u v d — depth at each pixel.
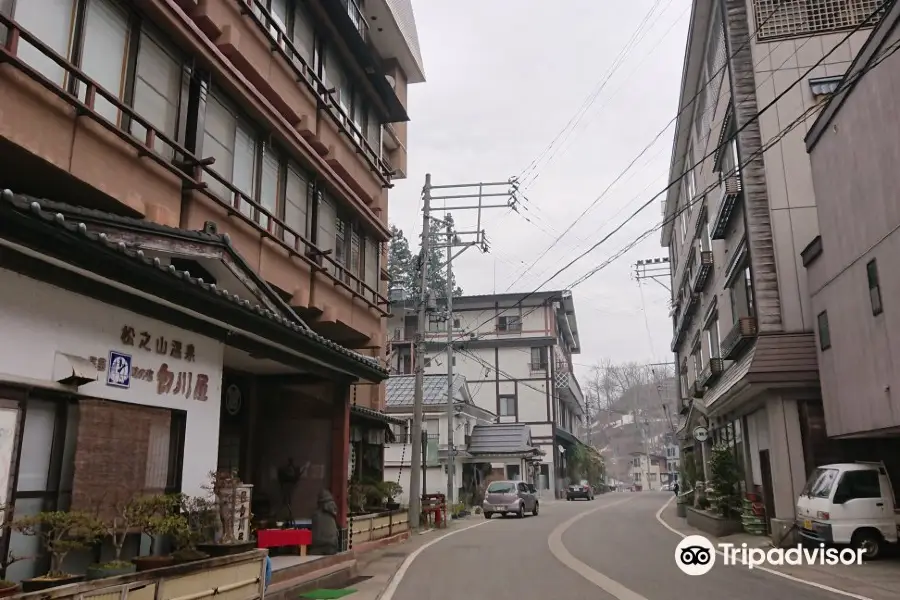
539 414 48.72
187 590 6.71
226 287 9.46
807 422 16.28
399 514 19.27
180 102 9.86
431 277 43.66
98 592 5.49
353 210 15.98
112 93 8.57
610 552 15.32
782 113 18.22
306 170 13.89
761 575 11.74
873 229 12.88
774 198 17.81
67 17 7.95
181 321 8.03
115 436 6.98
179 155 9.76
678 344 40.06
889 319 12.33
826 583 10.84
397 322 49.56
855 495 13.48
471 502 37.00
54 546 5.86
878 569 12.24
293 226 13.23
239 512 8.65
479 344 49.94
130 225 7.18
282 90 12.77
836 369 14.88
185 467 8.09
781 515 16.00
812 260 16.19
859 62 13.24
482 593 10.19
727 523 18.28
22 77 7.01
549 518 27.36
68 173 7.56
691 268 30.02
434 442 34.28
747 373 16.30
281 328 9.20
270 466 12.80
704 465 28.70
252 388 13.00
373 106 18.14
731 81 18.80
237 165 11.32
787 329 16.89
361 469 19.31
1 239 5.32
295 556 11.29
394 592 10.33
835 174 14.55
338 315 14.65
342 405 12.90
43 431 6.29
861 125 13.16
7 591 5.32
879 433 13.85
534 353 49.53
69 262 5.93
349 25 15.09
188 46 9.91
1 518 5.56
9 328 5.73
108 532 6.41
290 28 13.55
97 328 6.76
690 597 9.67
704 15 21.59
